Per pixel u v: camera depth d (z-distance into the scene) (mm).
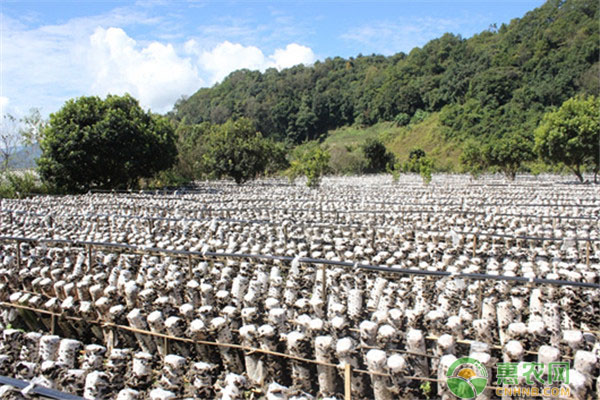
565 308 7160
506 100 78750
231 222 13570
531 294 7375
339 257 10383
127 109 33719
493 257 10094
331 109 116750
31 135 32969
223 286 8500
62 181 29406
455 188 28969
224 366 6414
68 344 5895
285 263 10141
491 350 5887
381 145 63594
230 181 46938
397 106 104062
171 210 17422
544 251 10555
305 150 89938
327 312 7891
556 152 36438
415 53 116938
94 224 14414
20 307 7742
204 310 6988
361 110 112562
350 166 62156
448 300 7535
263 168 42969
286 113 115125
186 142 54000
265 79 141375
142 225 14742
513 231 12633
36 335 6191
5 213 16297
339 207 18422
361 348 5734
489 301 7152
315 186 30734
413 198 22203
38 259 10195
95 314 7391
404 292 7688
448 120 83062
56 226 14414
